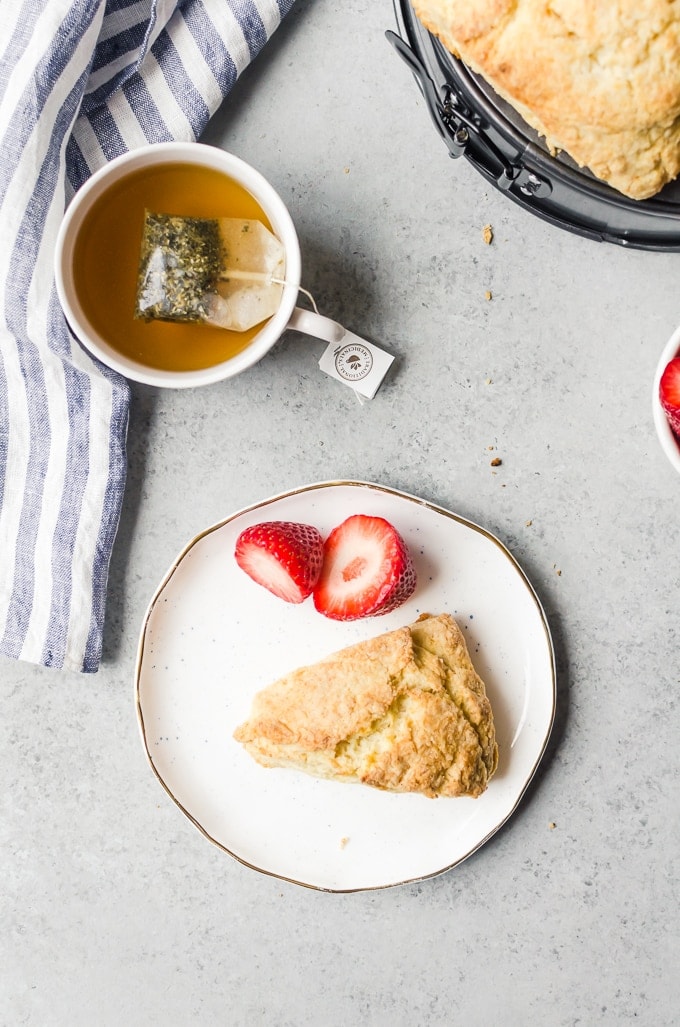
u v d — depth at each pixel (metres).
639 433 0.79
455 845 0.79
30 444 0.79
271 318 0.75
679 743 0.79
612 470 0.79
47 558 0.79
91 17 0.74
